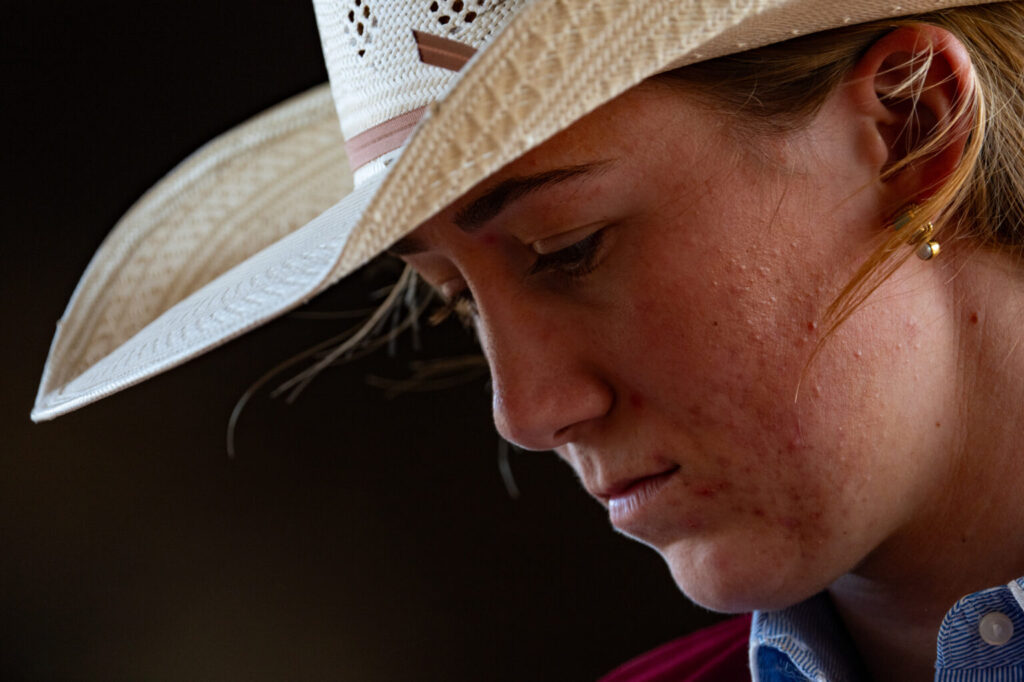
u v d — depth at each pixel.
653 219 1.92
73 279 6.23
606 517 5.88
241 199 3.19
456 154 1.58
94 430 6.09
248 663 5.96
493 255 2.01
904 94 1.97
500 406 2.06
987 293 2.11
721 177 1.91
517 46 1.54
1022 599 2.03
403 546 5.98
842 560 2.08
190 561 6.02
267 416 6.07
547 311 2.03
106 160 6.23
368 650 5.93
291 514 6.03
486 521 5.97
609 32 1.59
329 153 3.25
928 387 2.07
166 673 5.95
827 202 1.96
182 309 2.61
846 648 2.57
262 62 6.13
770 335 1.95
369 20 2.09
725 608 2.14
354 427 6.06
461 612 5.93
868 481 2.03
